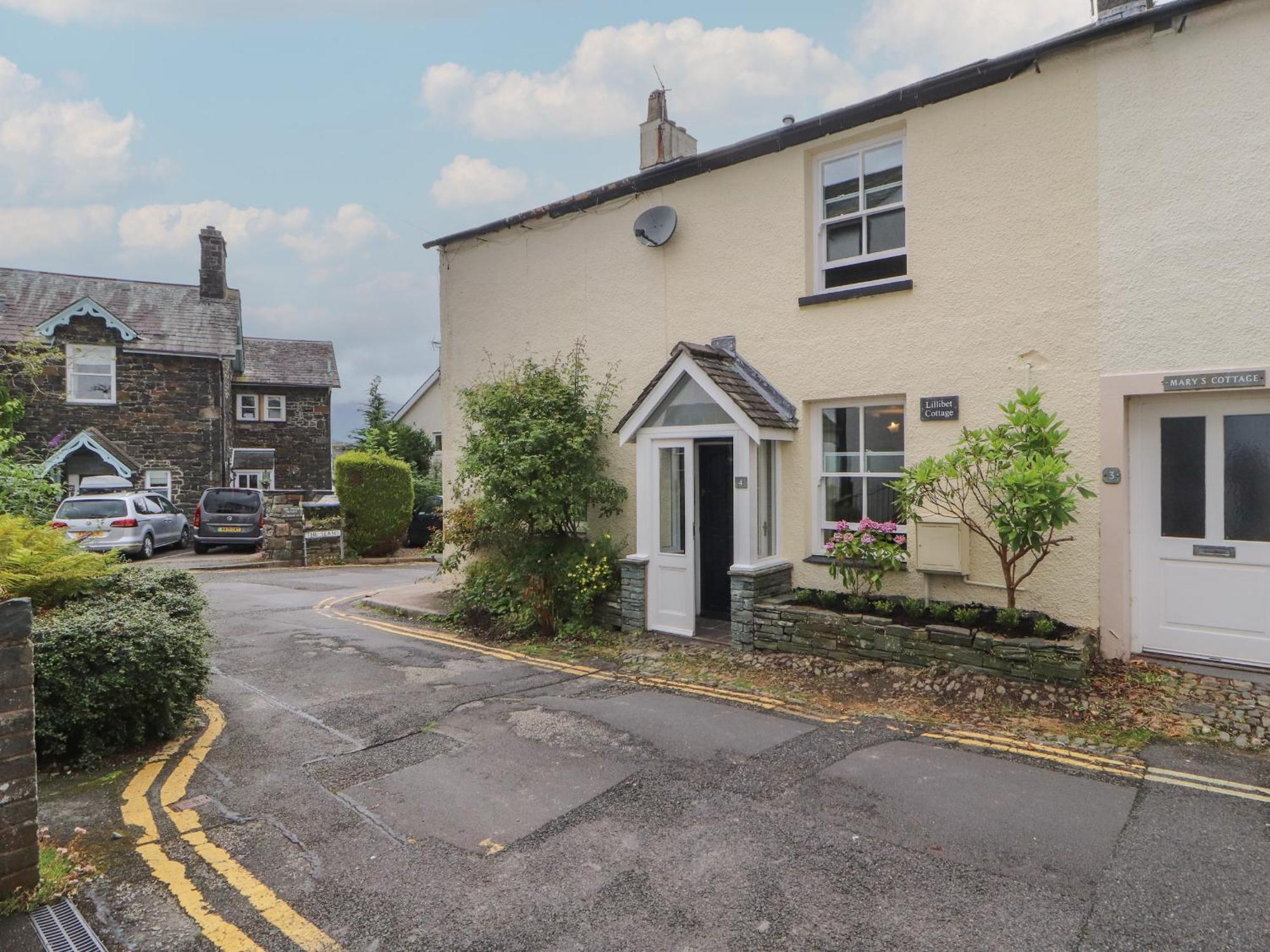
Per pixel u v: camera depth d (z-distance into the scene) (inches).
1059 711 224.1
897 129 306.0
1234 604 243.4
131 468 869.2
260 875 144.3
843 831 159.0
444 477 477.7
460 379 466.0
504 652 327.3
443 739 217.0
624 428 343.9
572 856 150.6
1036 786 179.0
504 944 123.3
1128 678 241.9
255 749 209.8
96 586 237.6
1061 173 264.8
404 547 849.5
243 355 1141.7
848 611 291.6
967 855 148.8
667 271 371.6
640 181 370.9
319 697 259.0
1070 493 254.1
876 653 270.2
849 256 325.1
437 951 122.0
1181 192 243.6
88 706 192.7
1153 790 175.8
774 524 331.9
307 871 146.0
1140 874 141.1
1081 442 261.6
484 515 357.4
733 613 309.1
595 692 263.0
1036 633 250.7
